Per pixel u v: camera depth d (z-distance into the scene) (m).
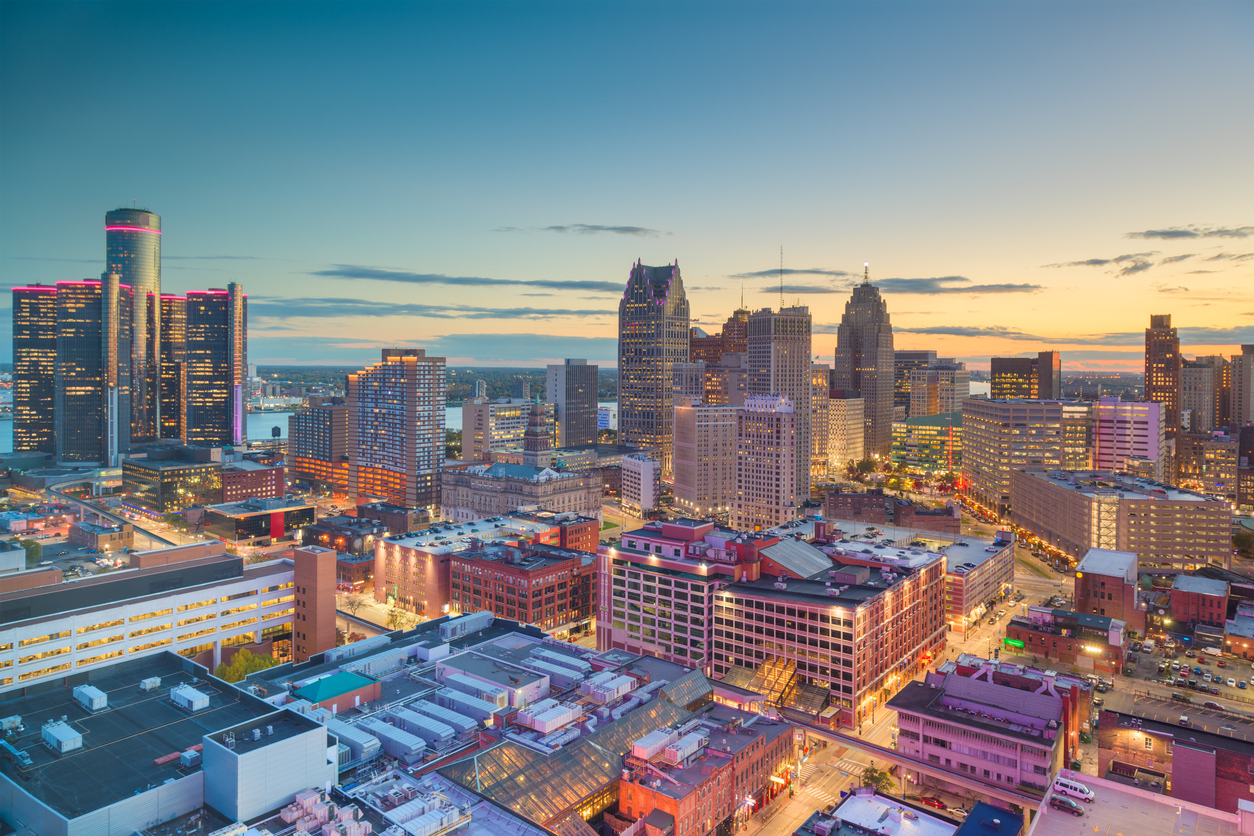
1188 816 132.50
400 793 129.38
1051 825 130.88
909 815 145.50
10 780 121.81
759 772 166.25
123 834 115.06
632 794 145.25
